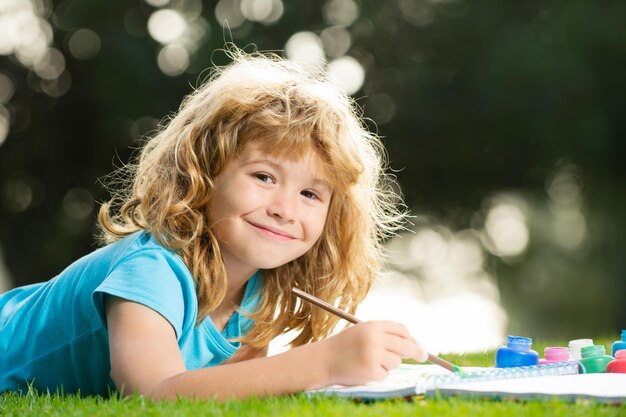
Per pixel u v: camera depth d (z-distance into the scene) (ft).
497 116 56.85
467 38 57.88
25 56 55.01
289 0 57.62
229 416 9.41
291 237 12.76
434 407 9.51
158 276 11.81
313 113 12.94
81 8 53.83
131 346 11.14
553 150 57.57
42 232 55.36
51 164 55.21
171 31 55.26
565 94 55.77
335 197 13.93
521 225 61.16
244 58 15.58
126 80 52.70
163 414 9.54
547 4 57.06
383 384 11.01
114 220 16.66
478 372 11.32
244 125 12.67
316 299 12.46
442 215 59.98
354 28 59.06
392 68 59.26
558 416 9.17
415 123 57.88
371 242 14.90
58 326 13.08
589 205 59.77
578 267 60.64
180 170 12.93
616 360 12.06
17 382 13.25
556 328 60.64
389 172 58.44
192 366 13.05
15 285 54.49
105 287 11.60
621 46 55.26
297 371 10.62
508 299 61.31
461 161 58.65
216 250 12.65
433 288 60.59
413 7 59.57
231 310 13.83
